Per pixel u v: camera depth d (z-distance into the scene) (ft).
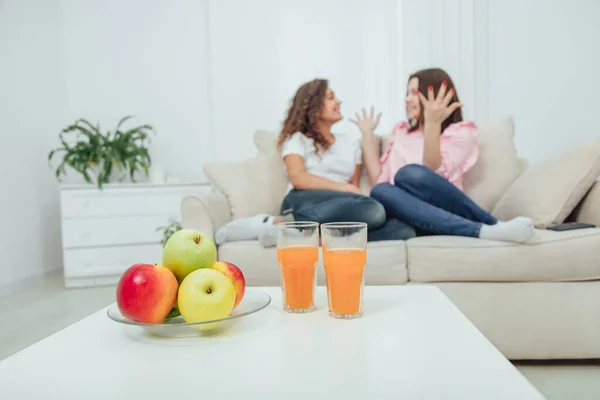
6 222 10.44
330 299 2.89
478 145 7.35
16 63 10.99
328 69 11.96
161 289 2.56
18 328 7.67
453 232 5.87
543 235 5.49
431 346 2.32
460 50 11.44
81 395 1.89
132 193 10.84
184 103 12.50
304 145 7.27
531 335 5.43
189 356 2.30
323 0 11.92
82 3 12.57
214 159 12.34
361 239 2.86
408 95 7.41
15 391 1.94
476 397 1.77
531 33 11.28
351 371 2.04
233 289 2.66
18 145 10.96
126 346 2.48
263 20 12.07
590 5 11.10
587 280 5.42
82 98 12.69
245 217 7.02
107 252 10.75
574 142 11.28
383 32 11.79
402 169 6.38
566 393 4.74
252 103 12.20
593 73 11.16
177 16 12.44
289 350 2.33
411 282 5.67
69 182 12.55
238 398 1.82
